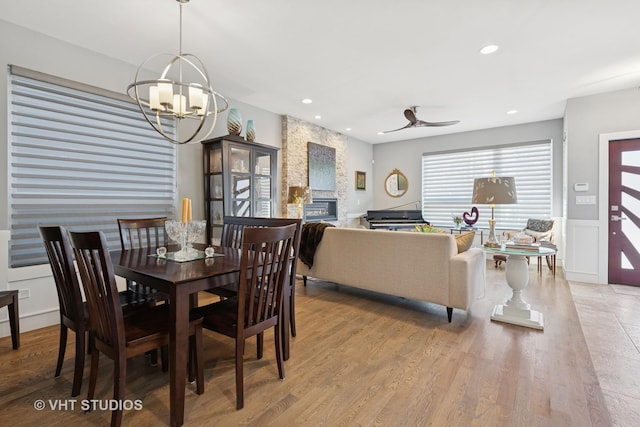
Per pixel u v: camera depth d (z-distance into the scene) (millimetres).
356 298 3455
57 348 2275
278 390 1765
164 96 1900
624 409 1591
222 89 3904
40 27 2535
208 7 2240
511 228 5727
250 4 2201
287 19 2389
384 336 2475
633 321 2758
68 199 2873
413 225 6066
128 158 3277
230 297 2254
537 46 2803
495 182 2652
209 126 4016
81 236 1394
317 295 3568
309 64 3182
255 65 3209
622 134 3869
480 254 3072
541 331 2547
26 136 2619
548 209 5367
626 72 3377
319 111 4863
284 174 5066
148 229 2652
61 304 1819
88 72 2912
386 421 1518
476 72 3379
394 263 3018
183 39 2705
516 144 5633
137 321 1668
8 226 2512
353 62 3137
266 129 4801
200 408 1603
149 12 2309
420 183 6824
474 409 1598
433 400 1675
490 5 2213
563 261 4828
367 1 2166
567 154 4223
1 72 2439
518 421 1506
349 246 3338
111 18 2396
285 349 2104
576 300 3354
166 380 1870
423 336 2469
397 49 2863
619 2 2172
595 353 2172
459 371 1957
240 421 1512
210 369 1990
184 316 1495
